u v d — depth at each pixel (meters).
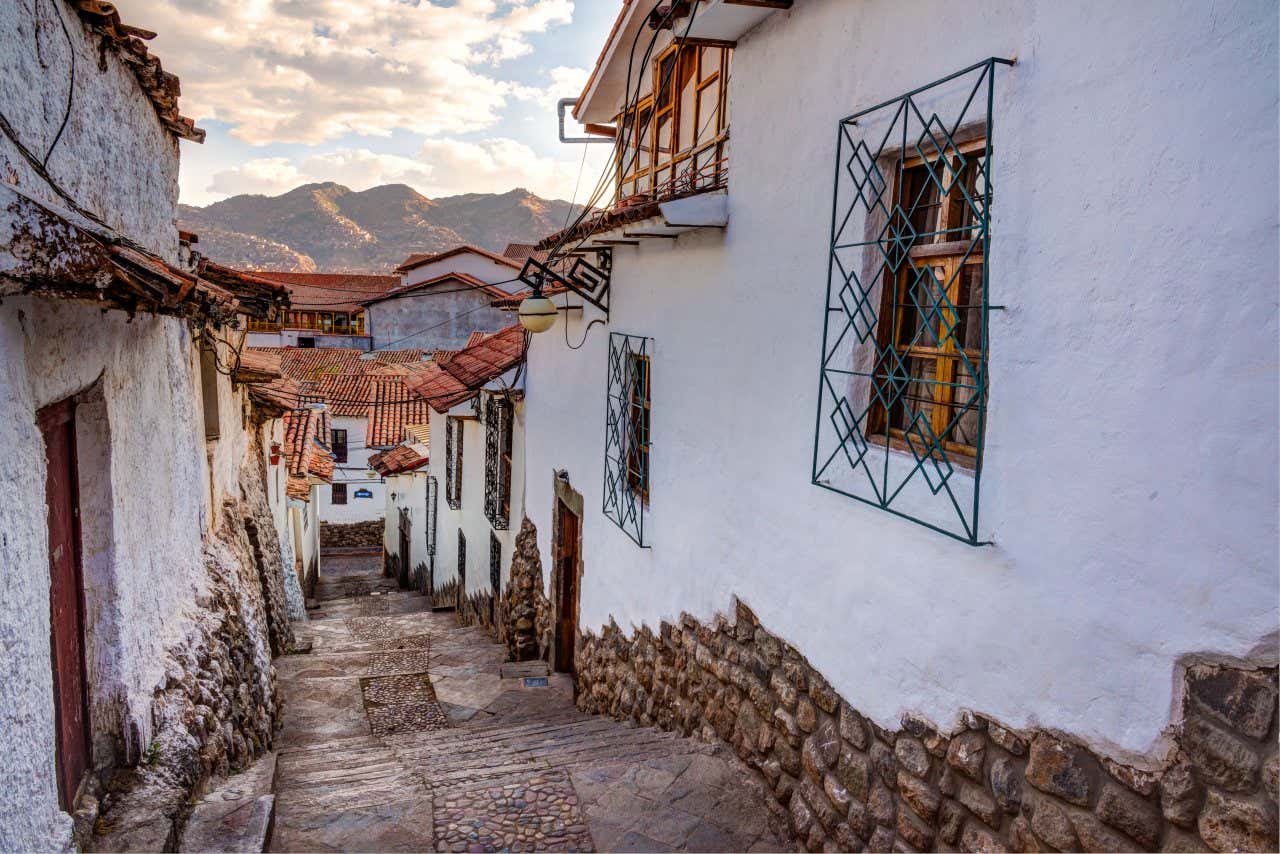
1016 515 2.84
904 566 3.44
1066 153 2.61
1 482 2.41
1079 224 2.57
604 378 7.38
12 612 2.46
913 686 3.39
